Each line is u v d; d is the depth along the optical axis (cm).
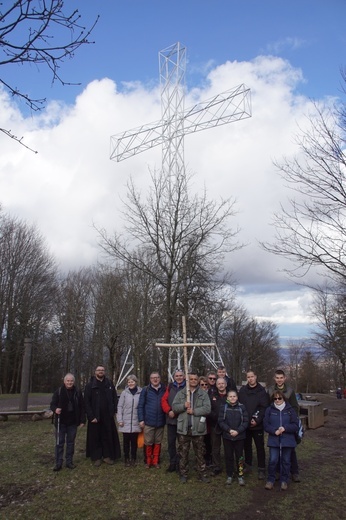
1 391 3881
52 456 889
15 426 1290
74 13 433
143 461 855
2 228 3525
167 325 1551
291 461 743
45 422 1375
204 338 1922
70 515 588
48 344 3925
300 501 646
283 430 693
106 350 3148
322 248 1010
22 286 3612
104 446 830
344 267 1016
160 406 816
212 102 1823
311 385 6306
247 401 771
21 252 3594
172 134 1855
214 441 781
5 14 412
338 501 646
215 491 686
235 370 5241
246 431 785
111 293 2783
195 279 1639
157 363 2623
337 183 988
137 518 583
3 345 3659
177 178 1620
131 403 830
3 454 905
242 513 603
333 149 977
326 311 3331
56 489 686
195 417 736
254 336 5506
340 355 2720
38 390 4641
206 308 1708
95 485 707
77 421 809
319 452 970
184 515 595
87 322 3459
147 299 2139
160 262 1582
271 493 680
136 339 2144
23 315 3631
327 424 1455
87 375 3909
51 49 443
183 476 727
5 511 598
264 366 6100
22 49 435
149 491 682
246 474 776
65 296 3850
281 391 731
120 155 2023
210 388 852
